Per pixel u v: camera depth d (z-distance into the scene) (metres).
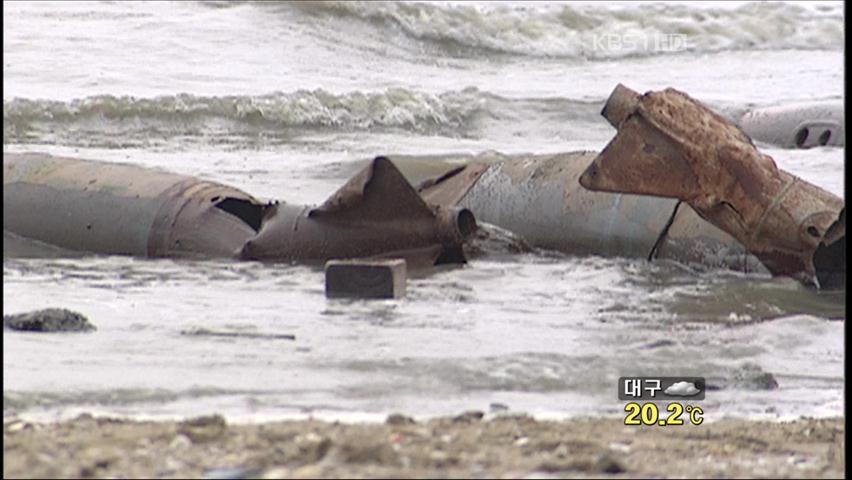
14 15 108.00
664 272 51.25
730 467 27.08
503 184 56.72
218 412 32.06
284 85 101.06
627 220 53.16
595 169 47.56
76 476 25.08
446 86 105.81
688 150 46.84
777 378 38.03
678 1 133.25
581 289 48.69
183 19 111.25
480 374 37.06
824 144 82.50
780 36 128.12
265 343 39.84
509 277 50.41
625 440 29.27
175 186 54.06
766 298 47.19
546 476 25.75
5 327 40.25
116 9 111.75
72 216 53.97
